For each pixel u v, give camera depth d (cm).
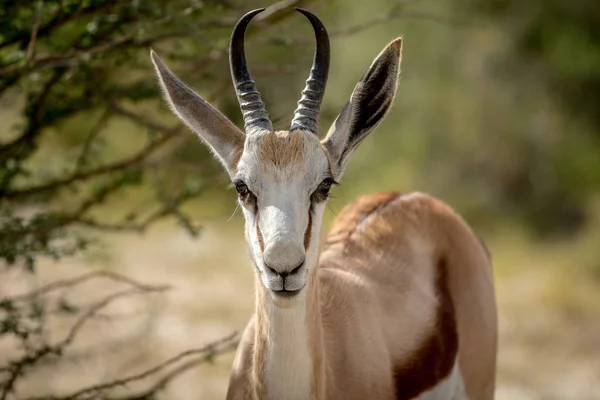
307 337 1856
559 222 6066
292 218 1741
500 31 6219
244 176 1811
